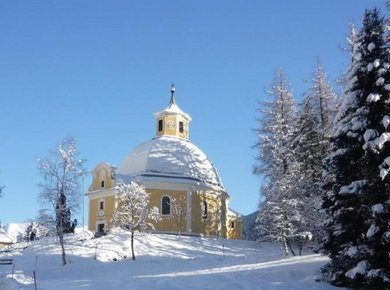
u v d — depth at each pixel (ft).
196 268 116.57
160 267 124.77
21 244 165.89
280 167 146.92
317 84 147.95
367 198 66.59
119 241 158.30
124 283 78.48
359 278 65.67
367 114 69.05
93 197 201.46
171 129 221.05
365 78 70.03
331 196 72.02
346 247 68.74
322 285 71.26
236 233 230.07
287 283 73.56
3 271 120.57
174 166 201.26
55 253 143.02
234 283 74.38
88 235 169.78
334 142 72.84
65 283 82.74
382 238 62.95
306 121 144.15
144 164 201.16
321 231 126.62
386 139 65.05
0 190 114.32
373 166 67.72
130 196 160.66
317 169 133.28
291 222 135.64
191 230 193.26
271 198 140.67
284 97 162.09
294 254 136.56
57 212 139.85
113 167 198.29
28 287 76.33
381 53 70.85
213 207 203.82
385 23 72.59
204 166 209.67
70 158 146.30
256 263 113.50
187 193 196.54
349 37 113.39
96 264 131.44
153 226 177.58
